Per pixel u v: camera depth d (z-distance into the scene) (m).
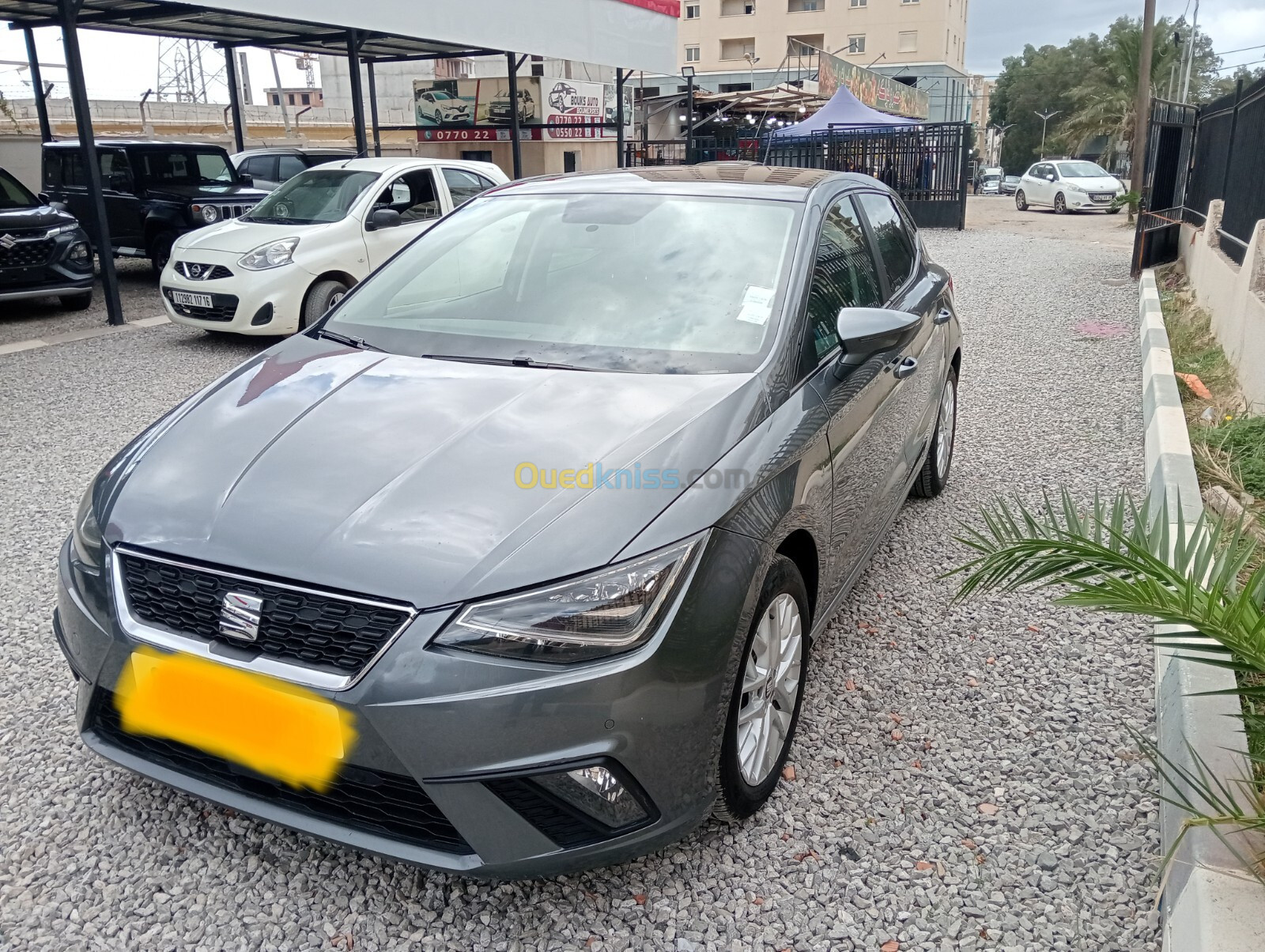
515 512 2.19
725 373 2.79
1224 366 7.20
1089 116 49.12
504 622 2.03
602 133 26.77
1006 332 9.48
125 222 13.22
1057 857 2.52
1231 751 2.37
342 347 3.18
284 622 2.11
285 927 2.28
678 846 2.54
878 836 2.60
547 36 14.05
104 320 10.21
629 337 3.02
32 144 17.64
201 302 8.60
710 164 4.16
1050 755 2.95
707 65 61.94
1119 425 6.28
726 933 2.28
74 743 2.97
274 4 9.77
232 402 2.82
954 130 20.52
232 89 17.19
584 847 2.12
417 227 9.57
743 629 2.31
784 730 2.72
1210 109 12.20
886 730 3.08
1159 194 13.72
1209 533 2.25
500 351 3.02
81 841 2.55
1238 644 1.75
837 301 3.36
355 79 13.45
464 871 2.08
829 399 2.96
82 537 2.46
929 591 4.02
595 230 3.50
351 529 2.17
